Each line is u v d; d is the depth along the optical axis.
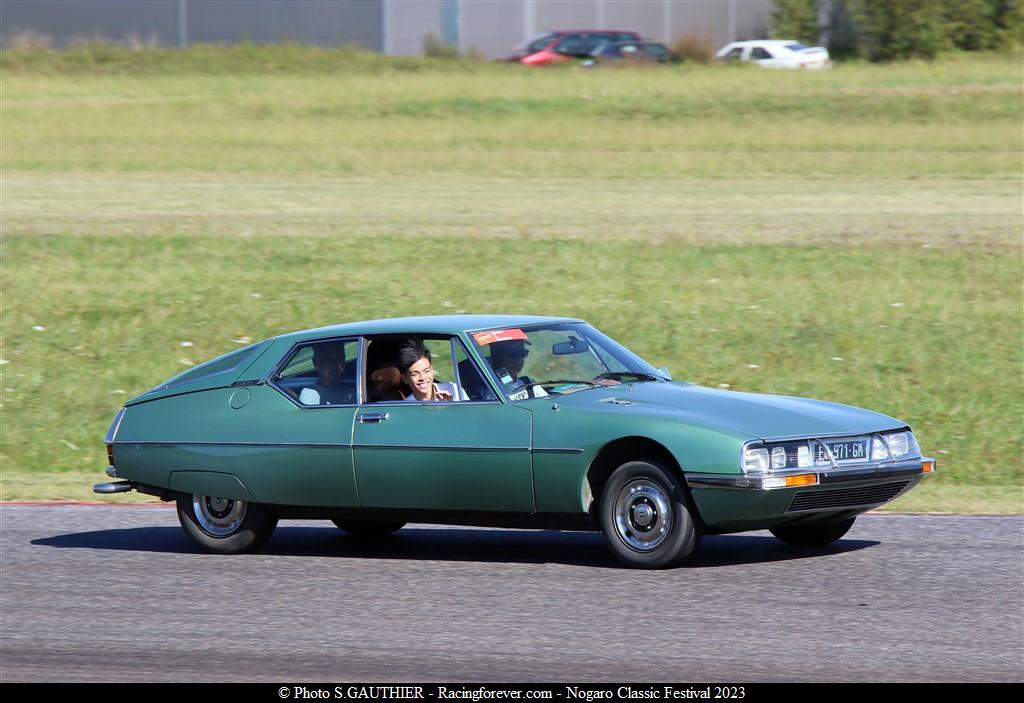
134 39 173.50
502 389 31.61
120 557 34.62
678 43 177.62
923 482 47.69
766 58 178.38
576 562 32.09
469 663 24.42
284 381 34.06
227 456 33.88
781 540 33.97
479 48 188.12
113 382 62.72
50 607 29.67
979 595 28.27
